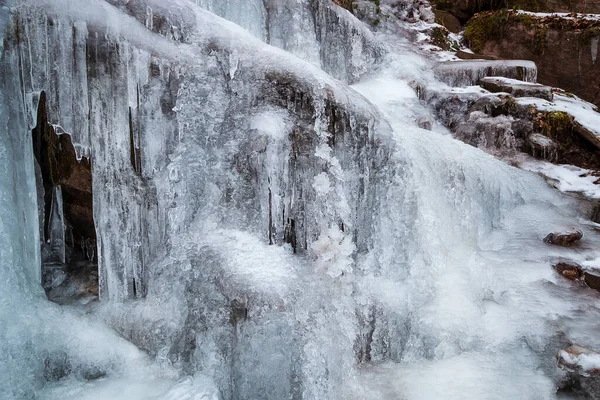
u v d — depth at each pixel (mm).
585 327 3414
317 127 3611
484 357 3262
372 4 8758
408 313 3500
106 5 3242
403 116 5684
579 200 5070
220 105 3611
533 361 3180
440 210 4250
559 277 4000
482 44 8891
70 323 3223
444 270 3906
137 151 3361
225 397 2920
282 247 3479
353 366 3213
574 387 3004
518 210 4949
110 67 3211
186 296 3254
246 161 3438
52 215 3904
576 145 5969
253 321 2924
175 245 3422
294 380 2898
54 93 3115
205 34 3662
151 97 3365
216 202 3516
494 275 3900
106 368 3154
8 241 2979
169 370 3141
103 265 3438
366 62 6789
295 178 3557
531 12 8734
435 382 3090
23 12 2988
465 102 6395
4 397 2736
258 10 5566
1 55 2951
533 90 6484
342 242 3619
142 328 3271
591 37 7922
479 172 4688
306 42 5871
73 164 3689
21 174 3160
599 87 8008
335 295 3387
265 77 3633
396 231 3959
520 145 5910
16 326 2943
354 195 3820
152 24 3453
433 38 8727
